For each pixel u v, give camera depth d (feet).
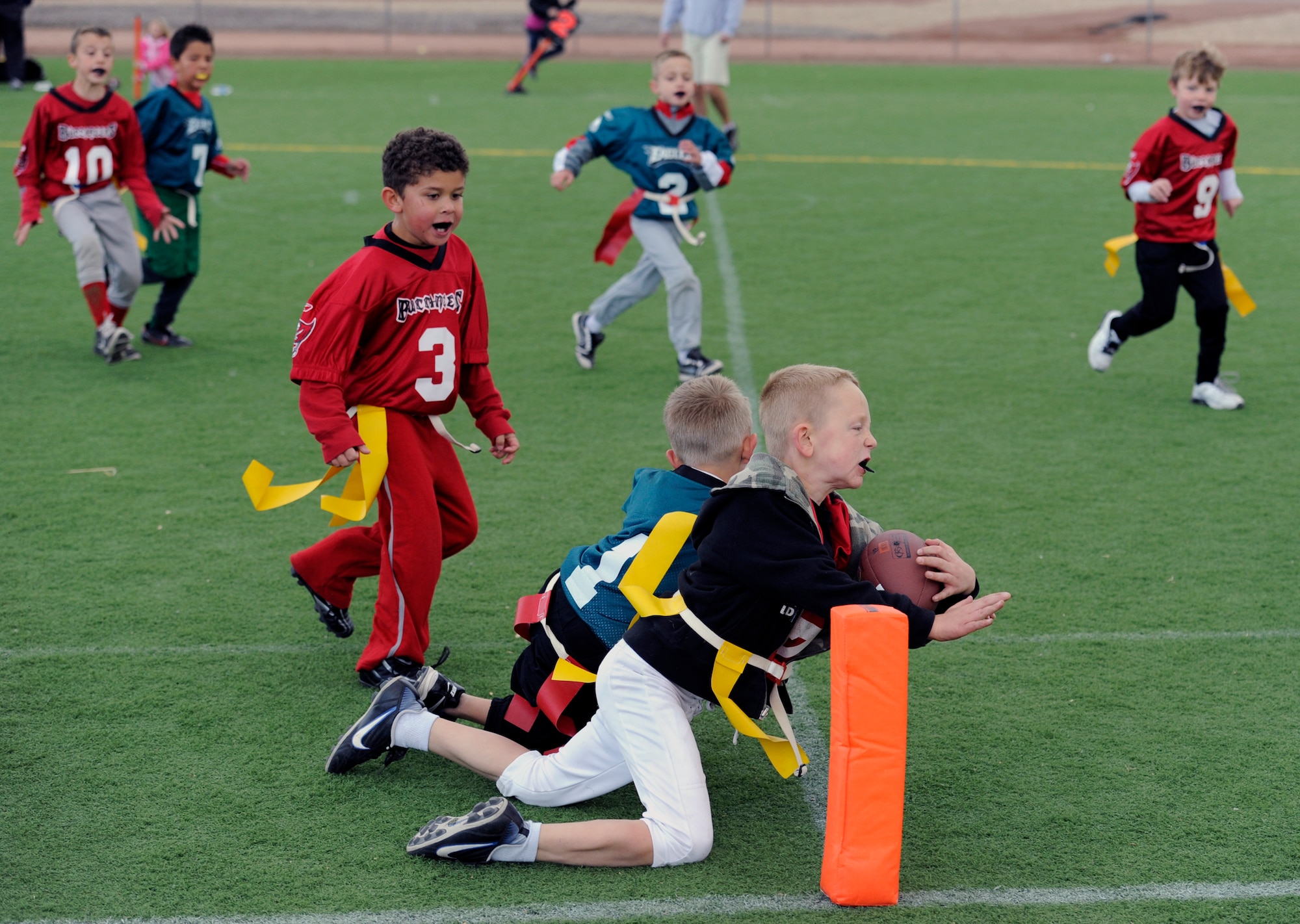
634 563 17.47
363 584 26.35
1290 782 19.22
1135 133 89.81
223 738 20.20
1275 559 27.37
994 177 73.92
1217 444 34.55
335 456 20.13
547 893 16.46
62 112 37.96
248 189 68.85
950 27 176.55
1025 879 16.88
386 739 18.84
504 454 22.71
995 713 21.21
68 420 35.58
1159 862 17.28
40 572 26.20
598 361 42.29
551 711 18.40
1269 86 115.96
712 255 56.49
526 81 116.06
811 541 16.37
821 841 17.78
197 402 37.35
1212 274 36.68
